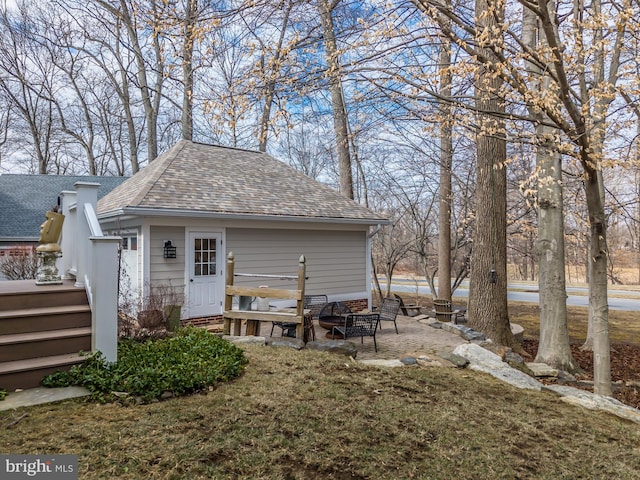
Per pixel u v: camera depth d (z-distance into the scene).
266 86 5.94
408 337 8.03
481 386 4.87
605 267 5.74
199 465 2.63
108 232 9.99
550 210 8.02
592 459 3.25
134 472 2.51
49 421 3.10
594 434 3.75
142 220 8.03
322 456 2.88
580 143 4.82
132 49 14.25
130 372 3.91
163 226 8.30
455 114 5.84
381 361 5.64
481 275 9.25
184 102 16.27
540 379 6.95
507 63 4.32
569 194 10.57
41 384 3.76
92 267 4.11
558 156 7.64
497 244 9.19
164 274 8.30
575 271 30.31
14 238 14.38
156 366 4.10
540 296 8.25
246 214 8.93
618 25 4.21
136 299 7.34
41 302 4.35
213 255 8.98
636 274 27.67
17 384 3.65
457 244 14.46
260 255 9.69
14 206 15.84
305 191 11.52
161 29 5.73
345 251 11.29
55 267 4.94
